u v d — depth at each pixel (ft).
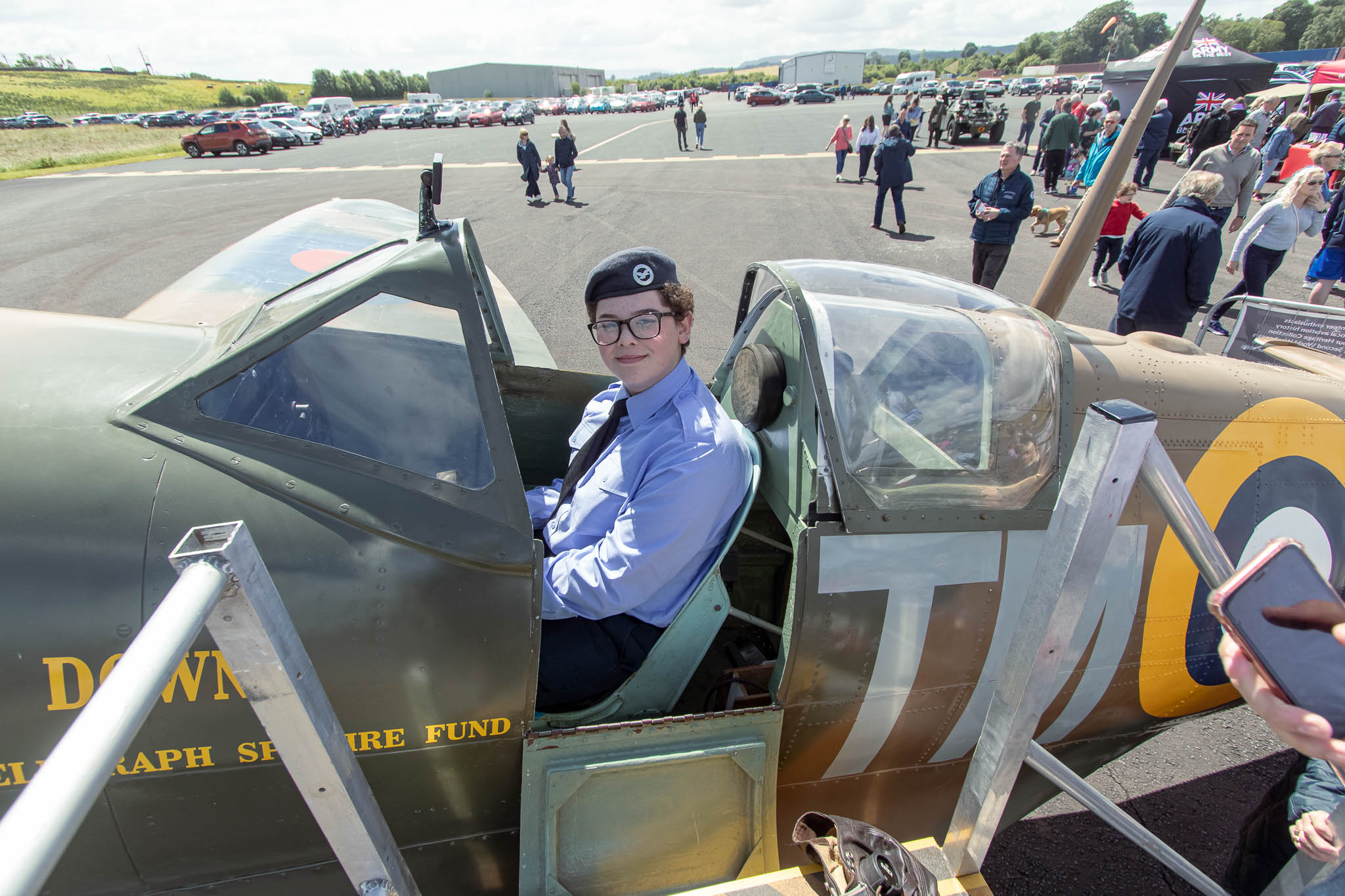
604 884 4.51
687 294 5.34
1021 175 19.69
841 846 3.74
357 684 4.22
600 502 5.36
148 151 90.33
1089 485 3.01
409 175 55.36
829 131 86.99
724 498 5.08
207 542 2.41
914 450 5.16
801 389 5.38
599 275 5.11
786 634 4.93
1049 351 5.58
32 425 4.23
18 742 3.94
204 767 4.17
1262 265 18.58
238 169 63.98
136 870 4.47
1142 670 5.94
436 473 4.43
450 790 4.68
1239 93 51.96
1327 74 47.42
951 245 30.01
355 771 3.09
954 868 4.15
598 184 48.03
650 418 5.40
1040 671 3.39
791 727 5.14
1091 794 4.11
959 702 5.43
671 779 4.62
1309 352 9.50
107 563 3.95
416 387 4.53
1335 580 6.47
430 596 4.26
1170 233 13.88
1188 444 5.90
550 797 4.39
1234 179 24.64
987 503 5.16
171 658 2.14
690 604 5.14
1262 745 8.39
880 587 4.93
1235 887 5.44
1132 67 55.93
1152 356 6.13
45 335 4.99
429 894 5.13
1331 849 4.00
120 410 4.35
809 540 4.82
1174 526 3.09
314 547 4.17
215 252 30.45
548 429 8.19
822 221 34.88
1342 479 6.35
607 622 5.28
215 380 4.41
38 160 77.56
